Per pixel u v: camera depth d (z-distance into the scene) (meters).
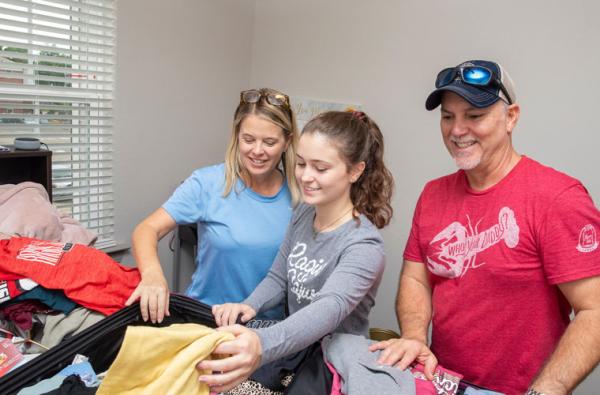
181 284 2.93
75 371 0.92
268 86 3.13
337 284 0.93
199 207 1.38
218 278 1.39
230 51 3.02
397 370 0.91
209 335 0.77
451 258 1.20
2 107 2.06
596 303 1.00
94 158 2.43
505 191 1.12
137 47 2.47
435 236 1.24
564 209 1.02
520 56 2.18
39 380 0.91
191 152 2.91
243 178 1.37
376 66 2.62
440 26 2.38
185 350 0.75
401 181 2.62
